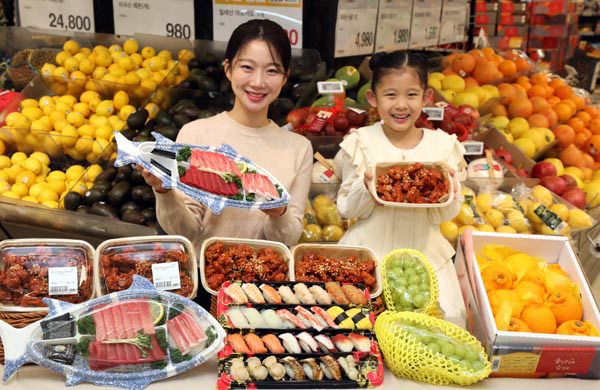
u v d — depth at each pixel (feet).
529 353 5.56
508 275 6.56
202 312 5.65
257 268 6.39
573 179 10.76
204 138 7.47
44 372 5.36
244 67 6.95
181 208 6.79
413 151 7.55
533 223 9.57
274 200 6.19
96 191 9.14
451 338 5.65
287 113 10.90
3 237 9.24
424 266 6.66
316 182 9.46
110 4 13.56
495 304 6.19
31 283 5.90
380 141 7.61
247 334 5.62
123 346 5.32
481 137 11.64
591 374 5.68
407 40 13.35
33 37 13.33
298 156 7.72
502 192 9.91
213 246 6.51
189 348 5.41
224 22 11.69
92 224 8.84
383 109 7.26
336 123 10.19
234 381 5.19
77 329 5.38
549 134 12.14
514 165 11.50
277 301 5.99
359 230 7.72
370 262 6.68
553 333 6.06
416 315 5.75
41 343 5.24
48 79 11.37
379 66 7.20
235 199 6.03
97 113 10.92
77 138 10.14
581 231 9.57
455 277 7.63
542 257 7.10
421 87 7.15
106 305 5.60
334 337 5.64
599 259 9.62
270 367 5.26
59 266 6.04
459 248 6.87
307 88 11.16
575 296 6.44
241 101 7.21
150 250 6.37
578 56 22.03
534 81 13.99
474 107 12.08
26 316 5.70
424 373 5.45
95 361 5.24
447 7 14.71
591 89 20.56
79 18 13.34
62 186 9.64
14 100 11.03
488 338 5.71
